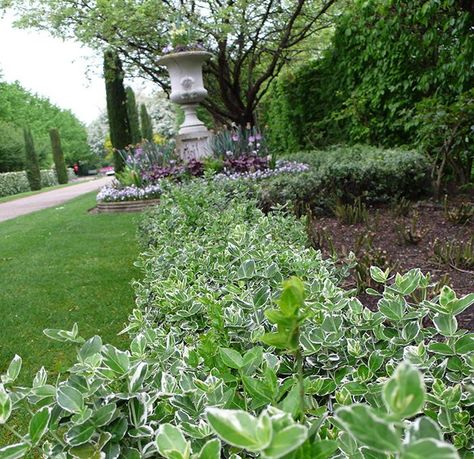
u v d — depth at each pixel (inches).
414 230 158.1
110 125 532.7
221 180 237.6
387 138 310.7
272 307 60.7
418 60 271.0
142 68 513.7
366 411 22.1
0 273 207.2
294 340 30.2
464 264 128.1
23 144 1222.9
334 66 377.4
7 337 134.1
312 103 416.8
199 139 401.4
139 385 40.2
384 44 290.5
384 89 300.0
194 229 146.0
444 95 256.7
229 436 24.0
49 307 156.9
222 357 42.6
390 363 49.5
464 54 224.5
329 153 316.8
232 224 124.5
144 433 38.1
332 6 475.8
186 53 384.2
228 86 510.9
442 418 41.9
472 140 231.6
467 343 46.4
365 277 114.7
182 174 342.6
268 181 223.0
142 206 366.6
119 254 223.5
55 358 119.6
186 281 86.2
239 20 423.8
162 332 67.0
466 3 197.9
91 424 36.5
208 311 61.5
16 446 34.0
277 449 22.8
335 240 169.6
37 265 216.7
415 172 230.5
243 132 393.7
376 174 225.3
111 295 163.8
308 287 69.5
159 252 124.1
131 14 414.6
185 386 44.3
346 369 51.1
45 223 359.6
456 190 239.3
